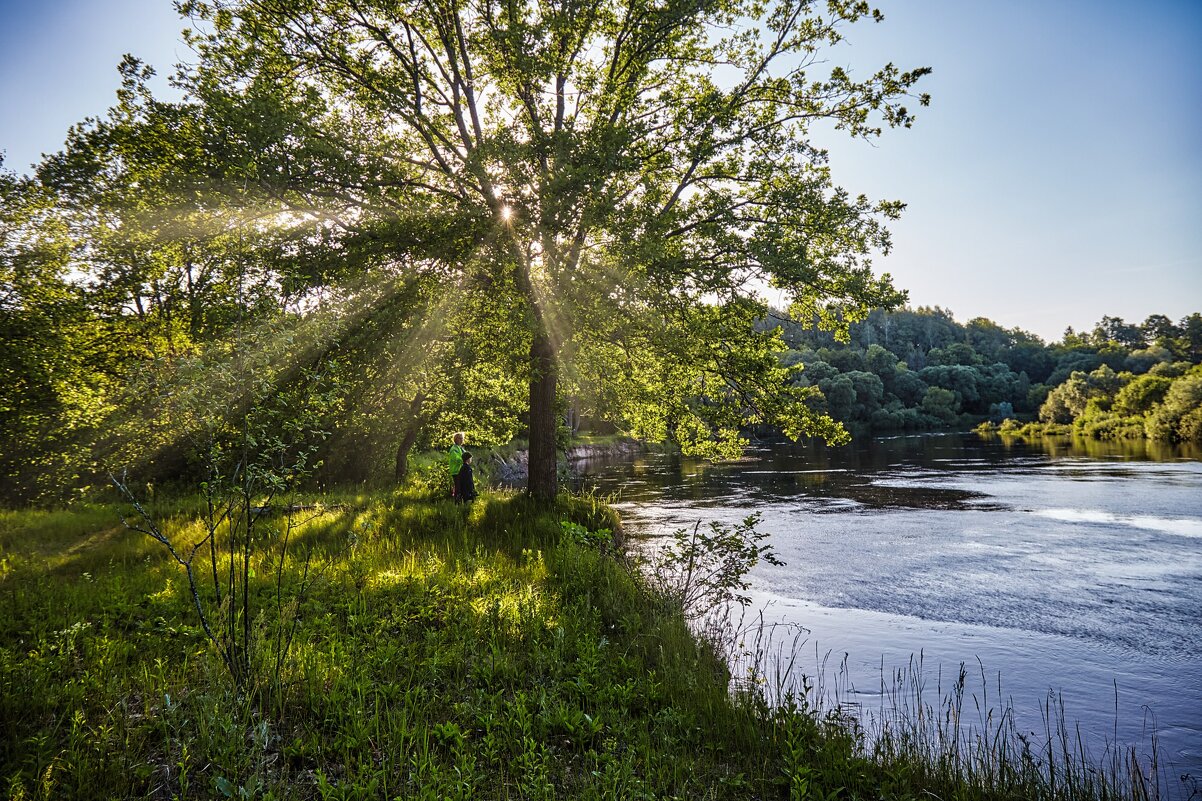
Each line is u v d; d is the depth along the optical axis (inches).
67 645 211.8
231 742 149.8
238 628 229.8
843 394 3631.9
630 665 232.5
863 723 226.5
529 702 191.6
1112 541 584.7
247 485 178.7
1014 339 6781.5
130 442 506.6
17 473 573.6
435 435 952.3
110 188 496.1
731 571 328.8
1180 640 331.9
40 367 478.6
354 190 466.9
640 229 429.4
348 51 520.4
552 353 524.4
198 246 446.6
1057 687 269.7
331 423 518.0
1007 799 165.5
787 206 495.2
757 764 176.1
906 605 399.5
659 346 471.8
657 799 150.2
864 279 487.2
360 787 138.0
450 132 551.5
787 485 1083.9
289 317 261.4
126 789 138.6
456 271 472.7
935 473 1249.4
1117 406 3009.4
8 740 153.0
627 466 1670.8
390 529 446.9
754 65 519.5
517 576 341.7
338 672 197.2
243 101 423.2
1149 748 215.0
